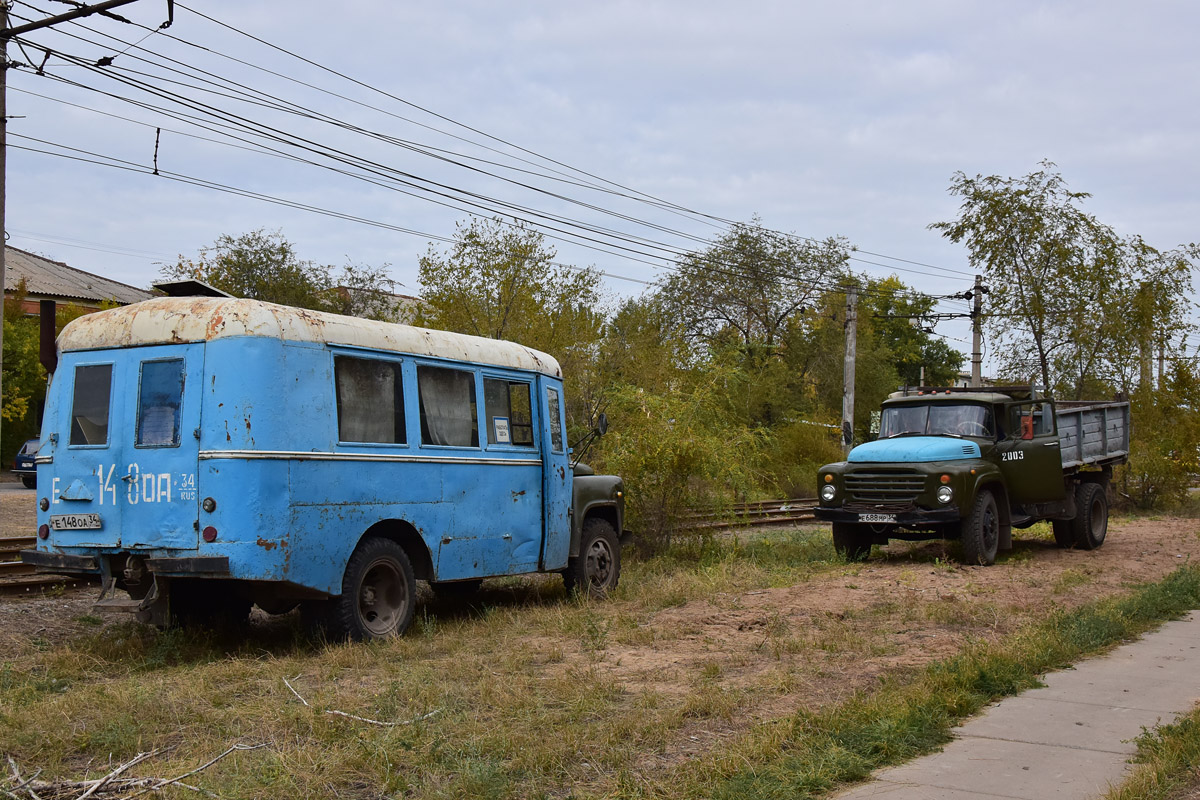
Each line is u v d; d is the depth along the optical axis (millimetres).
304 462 8305
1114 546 16984
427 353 9727
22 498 26000
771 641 8641
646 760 5512
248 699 6844
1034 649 8078
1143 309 26016
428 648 8586
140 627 9422
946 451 14125
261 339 8148
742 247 44500
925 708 6344
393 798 4918
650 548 15648
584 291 26703
